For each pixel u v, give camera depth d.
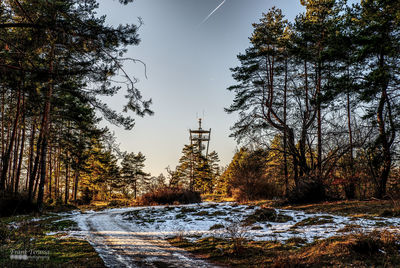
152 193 31.47
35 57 8.14
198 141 60.94
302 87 24.59
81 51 7.96
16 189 21.56
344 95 18.58
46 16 6.91
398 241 6.76
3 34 8.30
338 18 21.53
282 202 19.97
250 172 28.05
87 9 8.00
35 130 27.75
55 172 36.97
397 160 18.95
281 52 24.27
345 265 5.80
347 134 21.86
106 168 54.62
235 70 24.98
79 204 39.62
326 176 20.80
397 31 16.02
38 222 14.71
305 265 6.24
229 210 17.28
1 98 24.67
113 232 12.37
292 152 23.39
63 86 9.24
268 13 24.69
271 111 24.39
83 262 6.84
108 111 10.59
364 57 16.08
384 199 16.88
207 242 9.75
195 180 61.44
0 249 7.39
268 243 8.74
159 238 11.16
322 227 10.40
